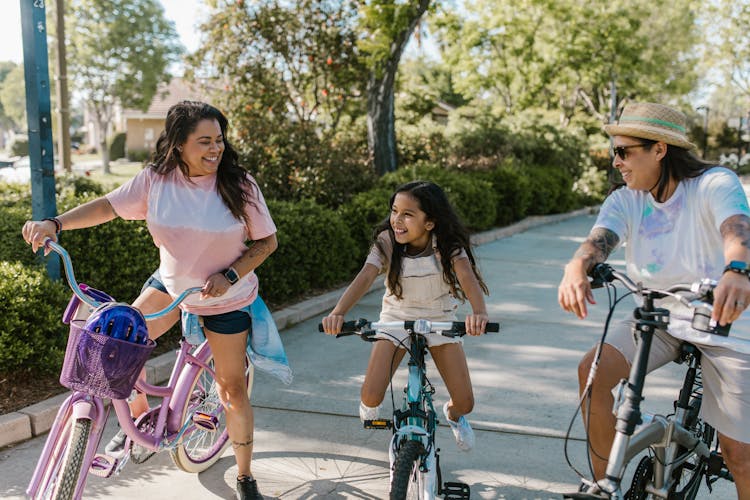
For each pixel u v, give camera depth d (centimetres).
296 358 562
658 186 266
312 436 418
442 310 334
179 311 338
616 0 2173
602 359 274
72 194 609
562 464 387
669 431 264
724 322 217
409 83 2588
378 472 375
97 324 256
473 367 547
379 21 1238
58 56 1412
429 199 313
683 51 2862
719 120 4253
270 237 322
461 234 320
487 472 376
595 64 2239
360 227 869
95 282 533
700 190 256
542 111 2298
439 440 413
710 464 295
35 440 399
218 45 1493
